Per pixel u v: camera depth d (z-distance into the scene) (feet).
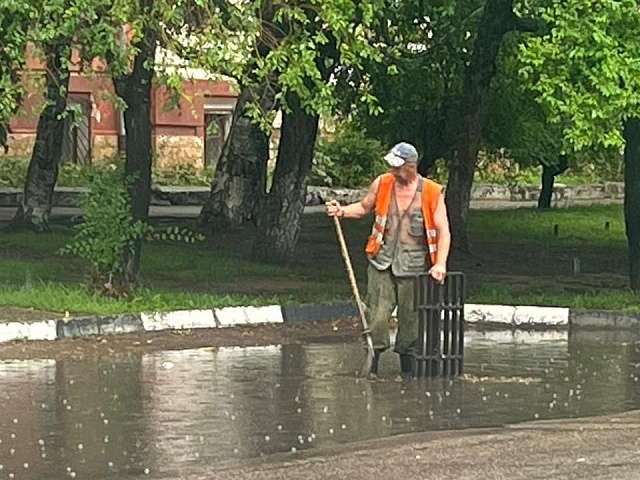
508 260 83.35
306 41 50.98
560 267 80.07
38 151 85.66
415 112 94.89
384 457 30.14
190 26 50.11
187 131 143.95
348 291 62.28
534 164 120.47
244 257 76.02
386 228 42.19
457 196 82.89
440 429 33.63
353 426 33.94
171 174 138.72
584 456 30.22
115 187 55.26
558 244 96.94
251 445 31.50
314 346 48.96
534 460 29.78
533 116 99.81
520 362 45.88
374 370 42.19
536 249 91.76
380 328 42.14
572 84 52.85
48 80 53.11
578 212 130.82
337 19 49.85
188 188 133.80
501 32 76.84
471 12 80.12
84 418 34.63
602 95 52.34
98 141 134.41
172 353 46.50
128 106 56.03
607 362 45.98
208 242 84.43
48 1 47.37
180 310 52.65
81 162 133.59
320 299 58.39
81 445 31.37
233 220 90.94
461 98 85.25
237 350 47.65
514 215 123.54
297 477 28.14
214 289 62.08
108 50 50.34
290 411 35.88
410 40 83.20
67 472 28.68
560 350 49.14
